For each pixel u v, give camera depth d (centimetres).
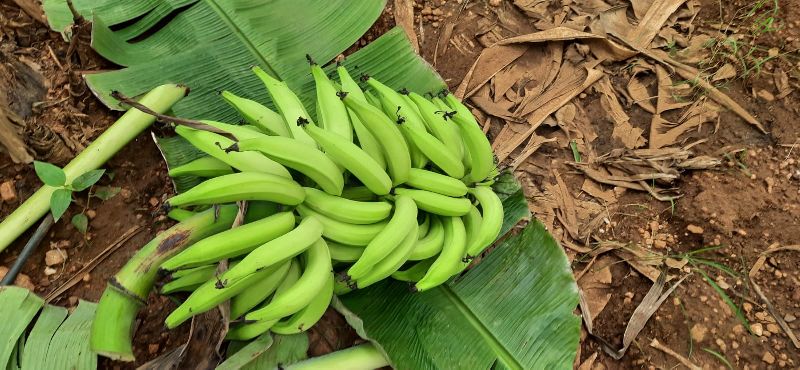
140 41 135
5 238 114
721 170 143
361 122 93
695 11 165
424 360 101
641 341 124
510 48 162
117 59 129
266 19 131
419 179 100
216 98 127
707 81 154
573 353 105
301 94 129
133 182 130
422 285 90
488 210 100
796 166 141
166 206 79
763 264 130
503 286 110
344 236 93
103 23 123
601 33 162
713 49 159
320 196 94
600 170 147
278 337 101
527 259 112
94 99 135
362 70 132
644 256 134
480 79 159
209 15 131
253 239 82
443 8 166
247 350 92
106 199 126
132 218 127
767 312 126
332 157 95
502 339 105
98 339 82
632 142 150
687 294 128
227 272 76
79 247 121
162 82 126
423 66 133
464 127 94
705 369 120
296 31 132
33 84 130
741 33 160
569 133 152
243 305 90
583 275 133
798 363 120
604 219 141
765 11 160
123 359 84
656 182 144
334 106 100
